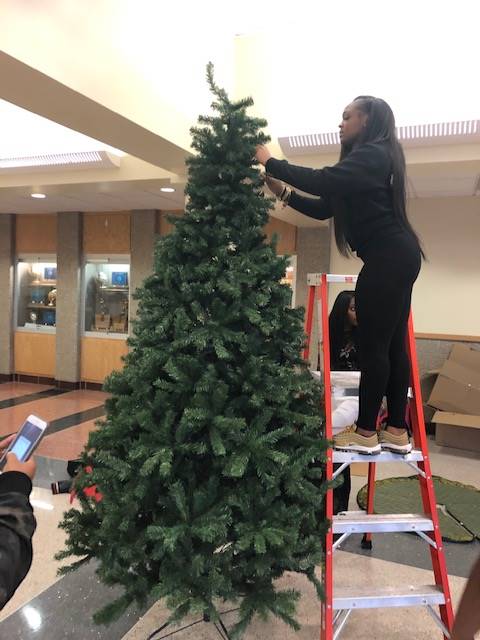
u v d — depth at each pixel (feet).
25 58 6.47
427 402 16.71
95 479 5.44
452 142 11.34
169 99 9.82
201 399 5.16
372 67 11.05
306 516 5.64
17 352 25.73
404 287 5.92
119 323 23.84
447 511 11.36
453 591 8.32
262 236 6.12
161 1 9.43
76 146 13.55
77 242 23.73
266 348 5.88
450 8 10.41
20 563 3.20
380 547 9.89
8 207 22.88
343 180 5.65
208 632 7.14
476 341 17.70
